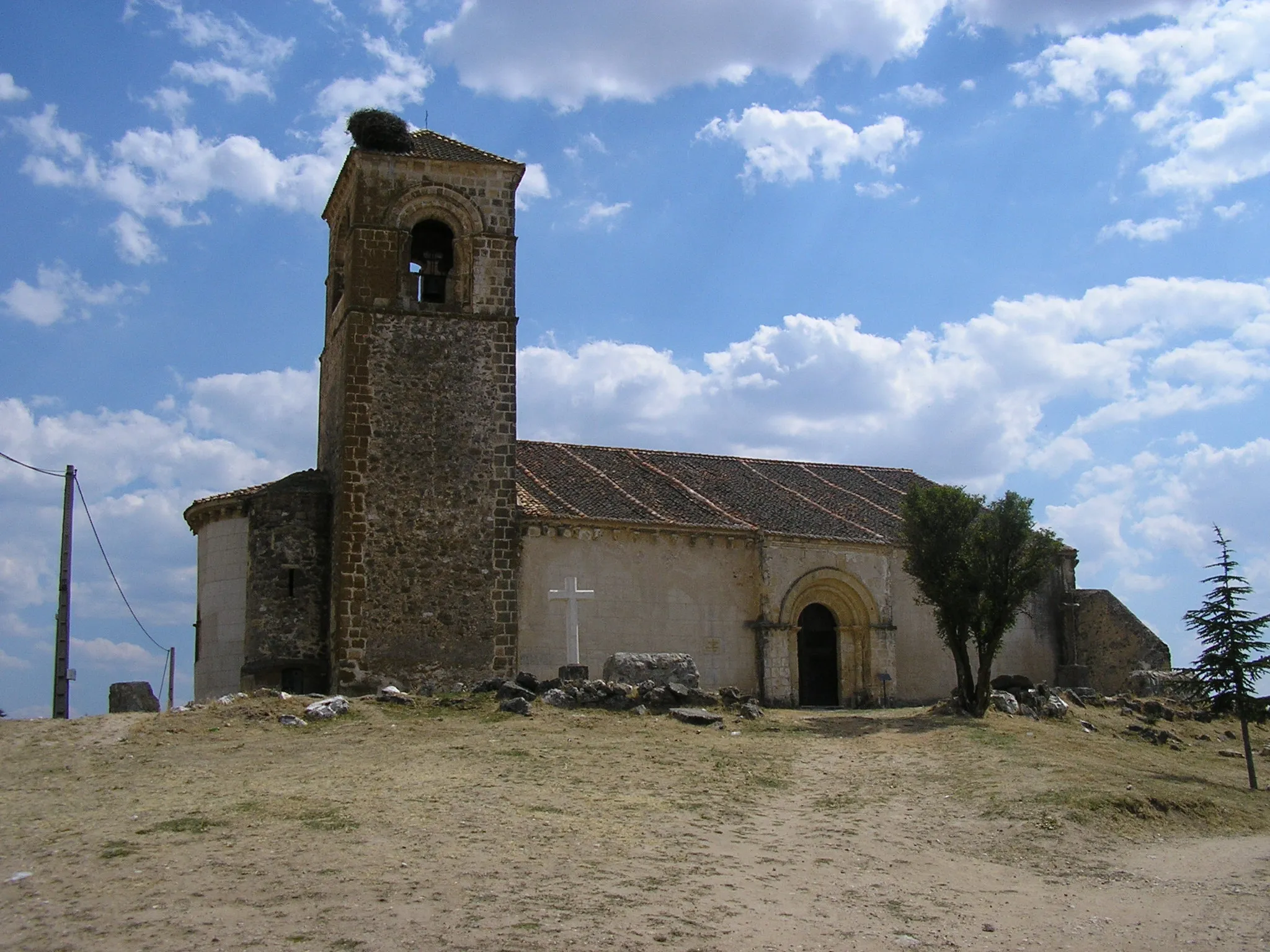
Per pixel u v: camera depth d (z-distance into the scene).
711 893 13.73
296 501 32.38
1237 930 13.59
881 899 14.19
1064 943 13.01
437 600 31.39
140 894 12.60
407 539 31.45
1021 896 14.74
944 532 29.83
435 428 32.28
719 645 34.50
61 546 29.28
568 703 25.00
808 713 30.73
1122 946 13.00
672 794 18.69
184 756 20.34
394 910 12.34
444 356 32.75
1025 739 25.02
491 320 33.31
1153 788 21.02
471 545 31.95
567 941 11.80
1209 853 17.41
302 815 16.02
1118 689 40.31
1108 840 17.70
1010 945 12.87
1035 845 17.06
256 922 11.85
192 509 33.94
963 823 18.11
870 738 24.78
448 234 34.66
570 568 33.06
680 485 37.97
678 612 34.12
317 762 19.95
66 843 14.49
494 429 32.78
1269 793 23.84
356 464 31.41
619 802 17.89
